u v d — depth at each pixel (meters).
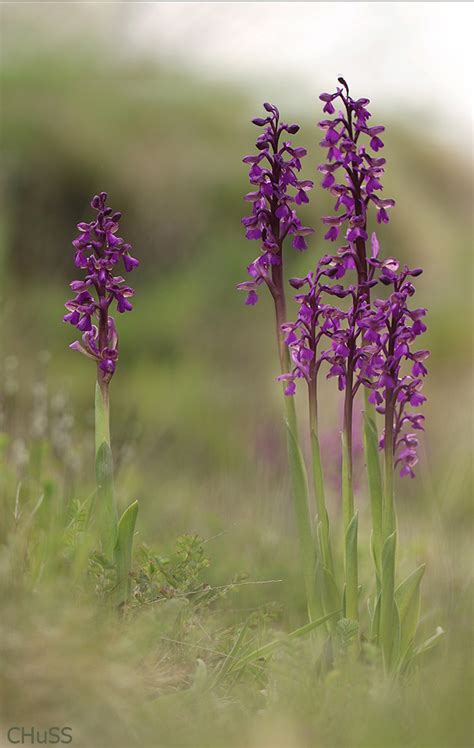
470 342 15.86
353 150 3.68
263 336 14.34
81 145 15.52
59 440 5.99
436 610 4.50
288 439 3.74
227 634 3.97
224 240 15.51
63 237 14.59
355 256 3.68
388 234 18.58
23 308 11.59
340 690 3.18
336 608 3.73
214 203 15.87
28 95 16.11
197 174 16.05
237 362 13.78
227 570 5.06
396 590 3.77
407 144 21.47
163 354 13.59
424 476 7.83
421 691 3.22
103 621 3.40
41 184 14.97
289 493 6.68
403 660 3.73
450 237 19.36
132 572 3.77
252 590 4.88
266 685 3.58
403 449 4.31
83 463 6.17
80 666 2.96
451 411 12.08
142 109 16.92
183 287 14.58
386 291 13.01
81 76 17.16
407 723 2.92
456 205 20.89
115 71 18.16
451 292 17.39
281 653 3.65
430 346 16.08
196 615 4.01
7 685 2.93
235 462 8.13
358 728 2.87
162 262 15.33
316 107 19.06
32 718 2.90
